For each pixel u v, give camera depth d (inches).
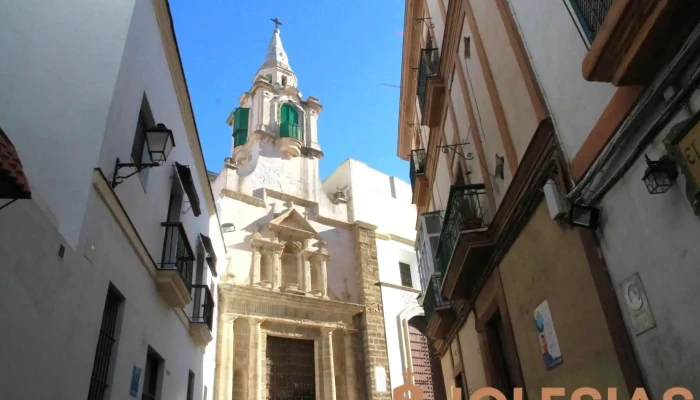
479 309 352.8
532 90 227.3
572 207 177.9
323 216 908.6
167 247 368.2
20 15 255.9
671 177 134.3
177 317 408.5
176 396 407.5
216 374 652.7
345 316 824.9
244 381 684.7
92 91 253.3
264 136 924.0
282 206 868.6
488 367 335.9
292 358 753.6
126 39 278.8
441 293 422.9
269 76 1075.3
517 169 241.1
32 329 172.9
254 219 815.7
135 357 296.2
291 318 756.6
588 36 179.8
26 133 229.0
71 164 230.4
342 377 787.4
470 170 360.8
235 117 1015.0
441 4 436.5
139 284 307.3
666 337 142.6
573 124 193.3
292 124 965.8
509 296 275.7
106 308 262.5
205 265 543.5
